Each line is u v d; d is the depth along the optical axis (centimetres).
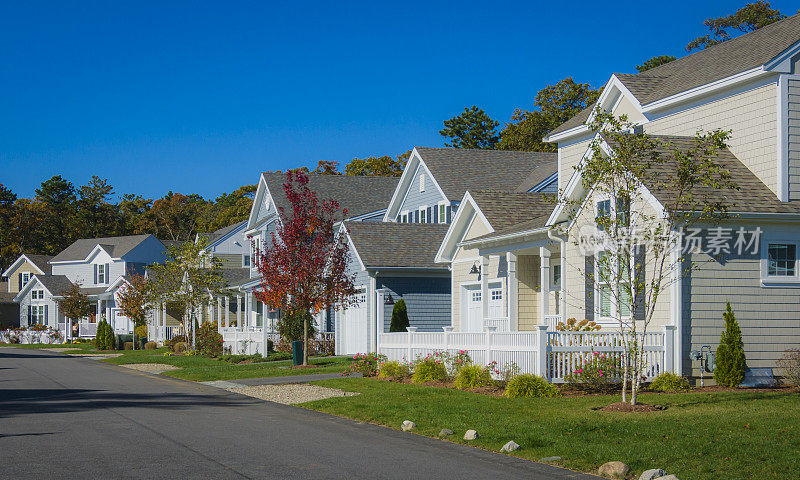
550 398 1723
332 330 3750
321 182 4853
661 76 2600
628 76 2561
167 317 5884
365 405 1719
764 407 1499
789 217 1948
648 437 1233
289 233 2922
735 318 1944
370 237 3409
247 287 4125
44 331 6881
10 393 2189
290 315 3788
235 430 1432
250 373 2770
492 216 2716
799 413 1411
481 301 2878
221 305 5184
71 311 6444
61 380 2684
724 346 1909
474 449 1225
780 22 2450
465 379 1972
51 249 9769
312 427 1473
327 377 2512
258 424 1516
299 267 2906
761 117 2067
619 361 1869
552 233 2231
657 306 1977
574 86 6612
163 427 1469
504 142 6769
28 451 1196
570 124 2823
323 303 2933
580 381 1850
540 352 1838
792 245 2016
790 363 1961
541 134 6575
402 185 4141
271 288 2942
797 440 1164
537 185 3428
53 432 1401
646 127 2484
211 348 4016
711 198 1923
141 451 1198
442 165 3875
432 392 1886
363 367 2461
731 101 2164
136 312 5597
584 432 1298
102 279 7288
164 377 2845
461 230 2981
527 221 2611
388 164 8219
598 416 1459
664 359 1911
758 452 1095
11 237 9519
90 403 1911
